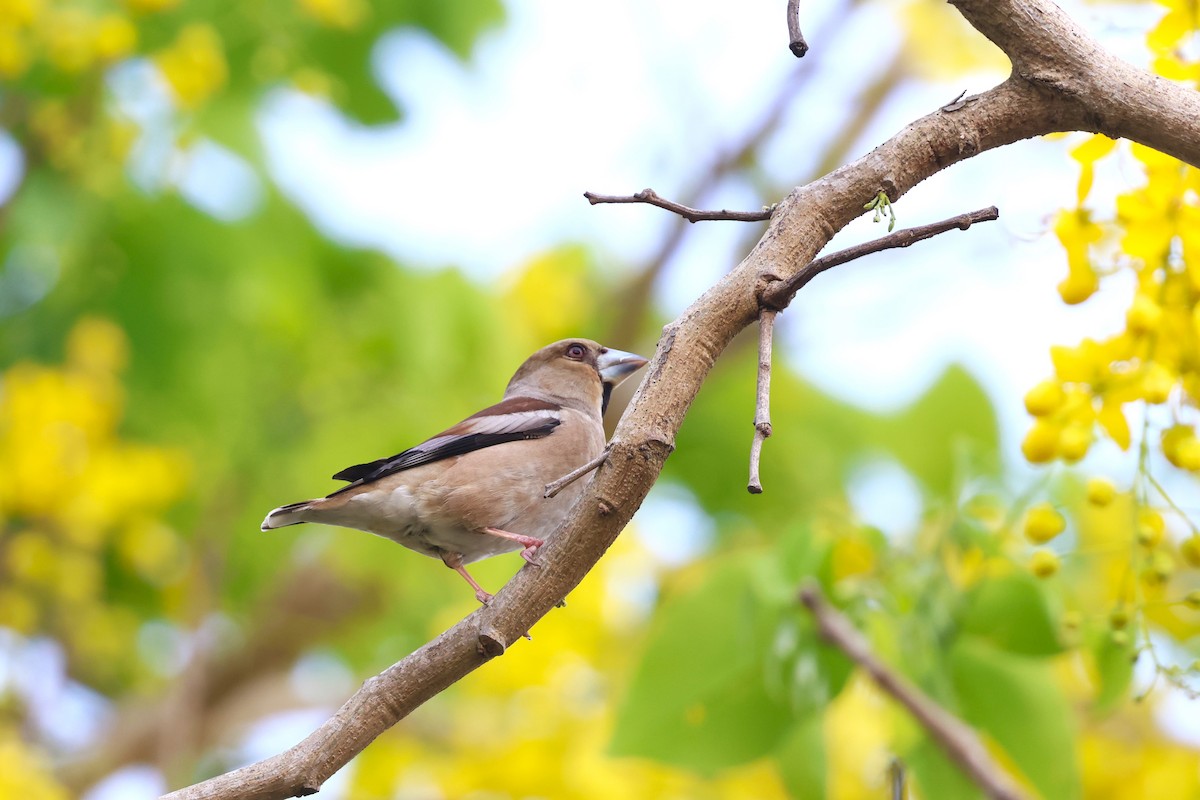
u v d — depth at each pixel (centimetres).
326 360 1323
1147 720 1148
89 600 1405
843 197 603
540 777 1184
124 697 1548
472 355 1357
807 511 1373
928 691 859
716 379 1545
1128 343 702
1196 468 707
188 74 1217
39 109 1259
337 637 1475
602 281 1681
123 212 1281
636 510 589
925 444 1444
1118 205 687
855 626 881
